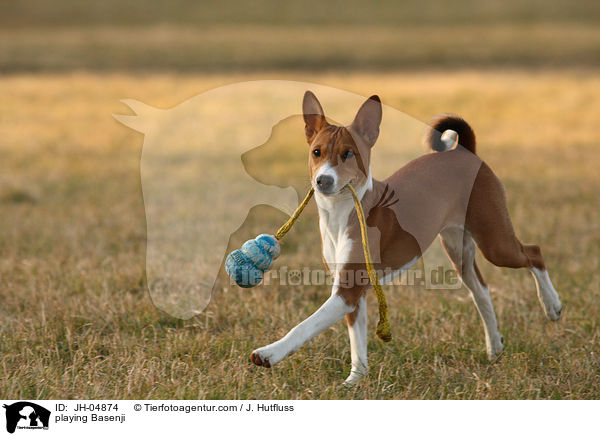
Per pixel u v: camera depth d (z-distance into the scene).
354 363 6.07
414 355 6.52
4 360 6.18
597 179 14.04
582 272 8.83
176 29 52.47
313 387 5.89
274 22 58.09
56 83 28.42
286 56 38.66
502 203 6.45
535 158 15.98
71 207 12.34
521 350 6.67
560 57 38.00
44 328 6.90
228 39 44.78
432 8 62.62
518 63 37.09
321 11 62.31
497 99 22.81
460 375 6.21
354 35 47.75
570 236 10.42
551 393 5.94
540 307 7.78
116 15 60.00
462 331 7.02
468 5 63.19
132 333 7.05
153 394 5.76
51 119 21.61
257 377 6.12
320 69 35.75
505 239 6.45
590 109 22.11
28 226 10.97
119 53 39.16
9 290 8.04
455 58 38.62
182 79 29.95
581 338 6.87
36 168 15.54
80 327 7.10
